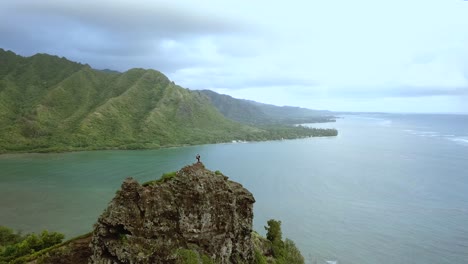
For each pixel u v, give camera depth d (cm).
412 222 14762
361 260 11512
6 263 6378
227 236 5978
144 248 5028
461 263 11225
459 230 13850
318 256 11775
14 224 13862
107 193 18612
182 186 5769
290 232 13738
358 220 15050
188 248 5394
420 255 11812
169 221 5459
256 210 16338
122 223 5094
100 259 5022
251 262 6500
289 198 18375
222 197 6062
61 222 14175
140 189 5453
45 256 5825
